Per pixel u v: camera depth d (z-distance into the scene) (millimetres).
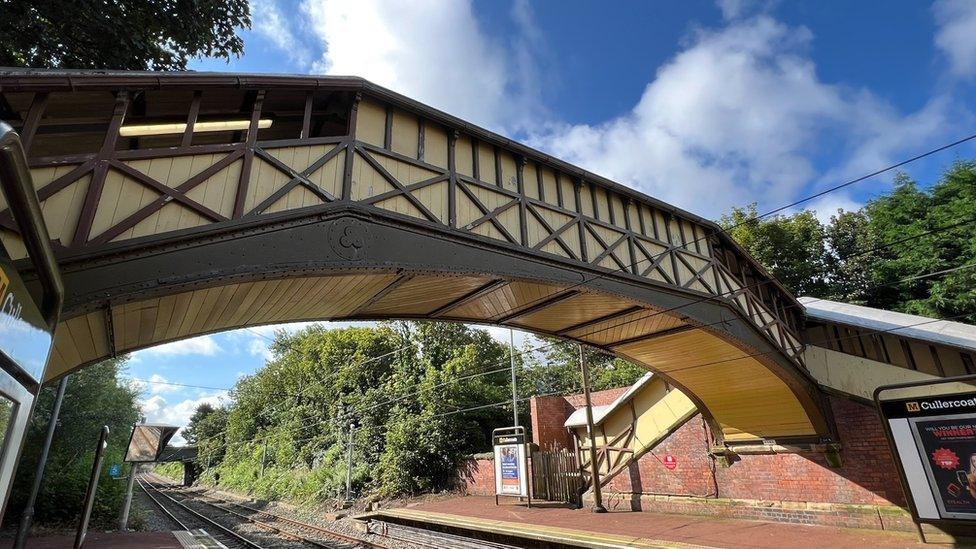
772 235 25328
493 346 33938
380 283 7188
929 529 10055
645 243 10500
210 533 18484
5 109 5070
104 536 16219
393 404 25281
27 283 4145
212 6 8477
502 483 16844
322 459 29562
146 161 5152
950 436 9156
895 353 12305
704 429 14062
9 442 1933
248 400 47750
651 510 14461
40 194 4457
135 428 18266
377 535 15930
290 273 5648
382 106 7258
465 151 8180
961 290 18688
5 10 6867
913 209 21766
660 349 11906
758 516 12578
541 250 8383
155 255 4887
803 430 12328
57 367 6199
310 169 6203
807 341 13820
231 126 6301
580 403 24172
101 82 4848
